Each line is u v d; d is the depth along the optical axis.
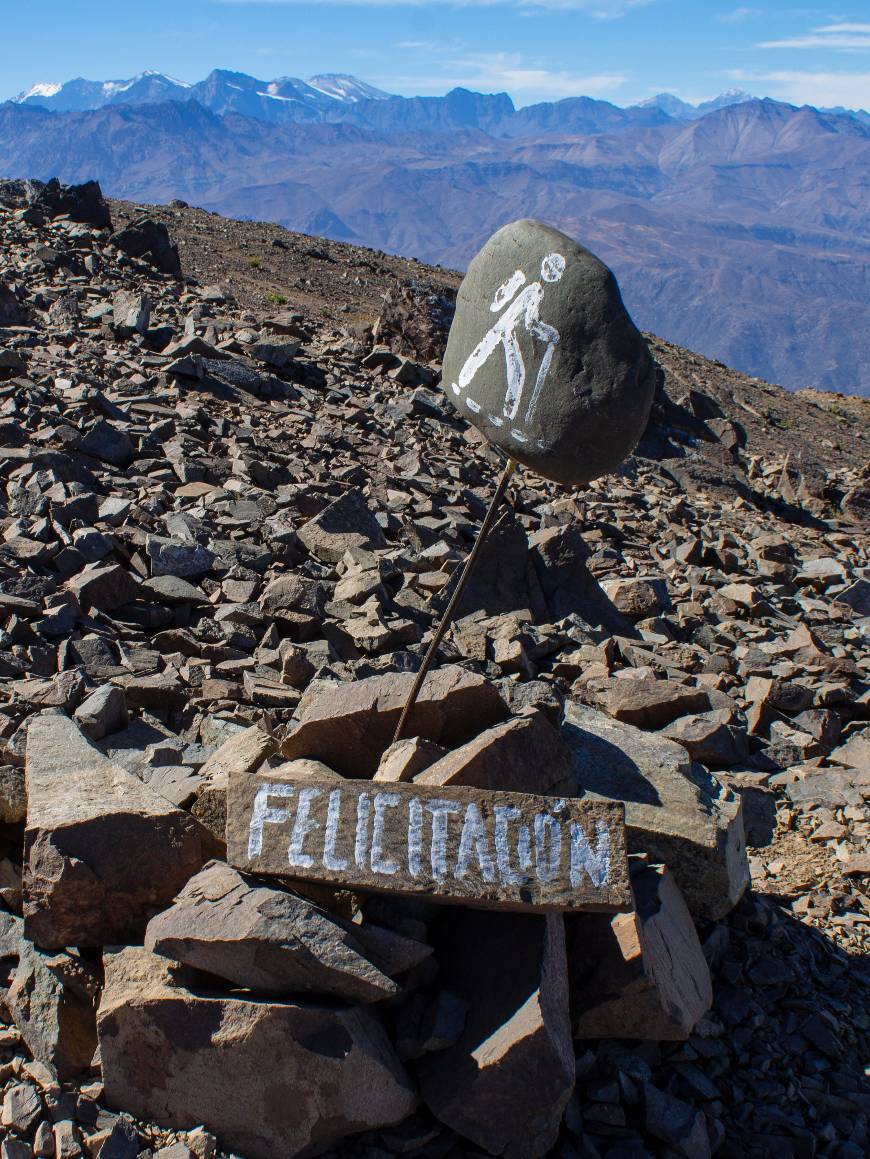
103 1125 1.29
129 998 1.29
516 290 1.44
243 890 1.36
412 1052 1.37
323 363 6.59
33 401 3.99
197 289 8.01
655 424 7.84
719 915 1.73
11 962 1.44
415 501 4.14
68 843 1.41
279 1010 1.27
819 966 1.81
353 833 1.40
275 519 3.33
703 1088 1.51
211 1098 1.29
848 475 9.10
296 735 1.70
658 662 3.02
